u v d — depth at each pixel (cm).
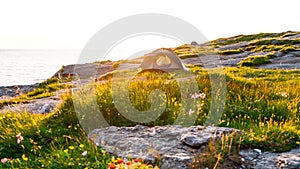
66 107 962
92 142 727
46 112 1236
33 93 2178
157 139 707
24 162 654
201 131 713
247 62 3338
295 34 5934
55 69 9556
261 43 5159
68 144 744
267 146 665
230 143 612
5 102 1781
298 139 699
